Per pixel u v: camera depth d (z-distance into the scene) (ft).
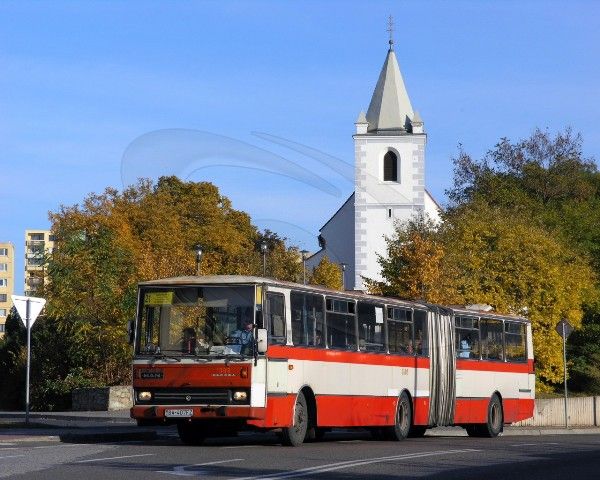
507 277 207.00
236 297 83.87
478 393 121.80
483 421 122.62
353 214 313.32
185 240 275.39
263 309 83.76
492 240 210.38
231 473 59.82
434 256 190.39
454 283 193.57
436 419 112.68
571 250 242.58
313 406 90.89
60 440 86.69
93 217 250.37
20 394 199.00
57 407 178.70
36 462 65.16
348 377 96.12
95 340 171.32
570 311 209.46
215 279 84.64
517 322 132.87
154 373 83.71
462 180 317.42
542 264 206.08
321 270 247.29
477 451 85.56
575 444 100.73
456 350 117.70
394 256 195.31
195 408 82.58
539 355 204.54
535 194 311.27
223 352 82.94
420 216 237.25
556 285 206.39
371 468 66.18
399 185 308.60
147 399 83.76
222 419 82.43
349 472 63.00
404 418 106.42
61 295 172.35
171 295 84.69
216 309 83.92
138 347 84.48
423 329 111.34
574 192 311.27
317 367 91.09
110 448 78.28
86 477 56.34
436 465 69.82
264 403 83.30
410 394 107.65
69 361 179.11
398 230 208.74
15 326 211.61
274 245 274.57
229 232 287.69
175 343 83.87
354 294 99.19
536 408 173.68
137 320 84.99
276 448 84.17
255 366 82.58
